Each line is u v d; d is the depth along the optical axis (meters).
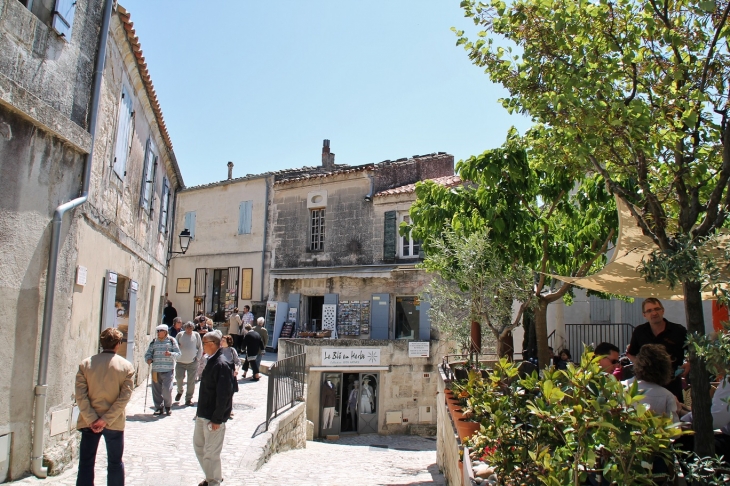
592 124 4.62
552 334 15.41
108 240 9.23
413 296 20.67
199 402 6.66
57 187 6.90
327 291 22.33
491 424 4.37
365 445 16.50
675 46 4.66
